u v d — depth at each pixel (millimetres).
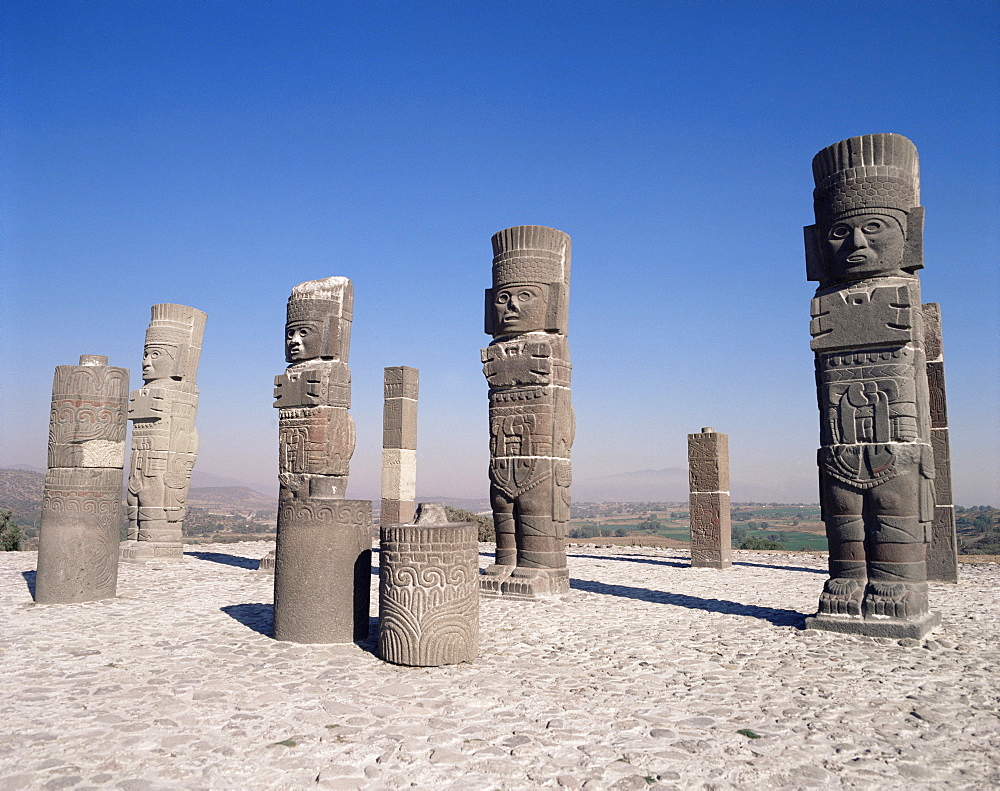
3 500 60562
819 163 9750
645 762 4891
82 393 11266
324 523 8406
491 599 11602
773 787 4551
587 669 7250
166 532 16719
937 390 14336
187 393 17109
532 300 12305
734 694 6441
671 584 14062
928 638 8586
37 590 10969
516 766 4805
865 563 9180
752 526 77125
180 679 6789
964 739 5375
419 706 6004
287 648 8055
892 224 9117
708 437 17578
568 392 12430
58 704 6039
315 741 5211
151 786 4488
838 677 7012
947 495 14172
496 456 12398
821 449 9484
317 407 12289
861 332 9148
